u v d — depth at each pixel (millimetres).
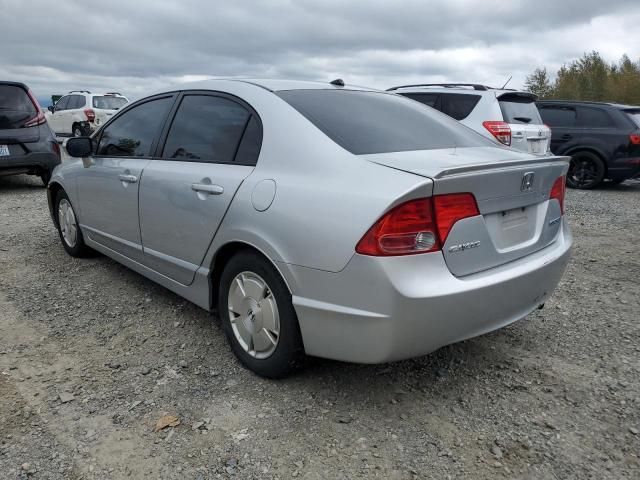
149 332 3539
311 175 2658
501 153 3059
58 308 3906
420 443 2471
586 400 2820
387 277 2309
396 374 3045
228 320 3123
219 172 3109
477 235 2523
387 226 2314
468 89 8594
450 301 2385
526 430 2570
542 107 11320
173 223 3404
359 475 2268
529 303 2887
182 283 3498
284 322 2734
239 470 2285
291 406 2729
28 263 4906
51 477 2230
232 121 3230
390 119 3213
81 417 2621
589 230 6766
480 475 2279
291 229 2596
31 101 8969
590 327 3707
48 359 3176
